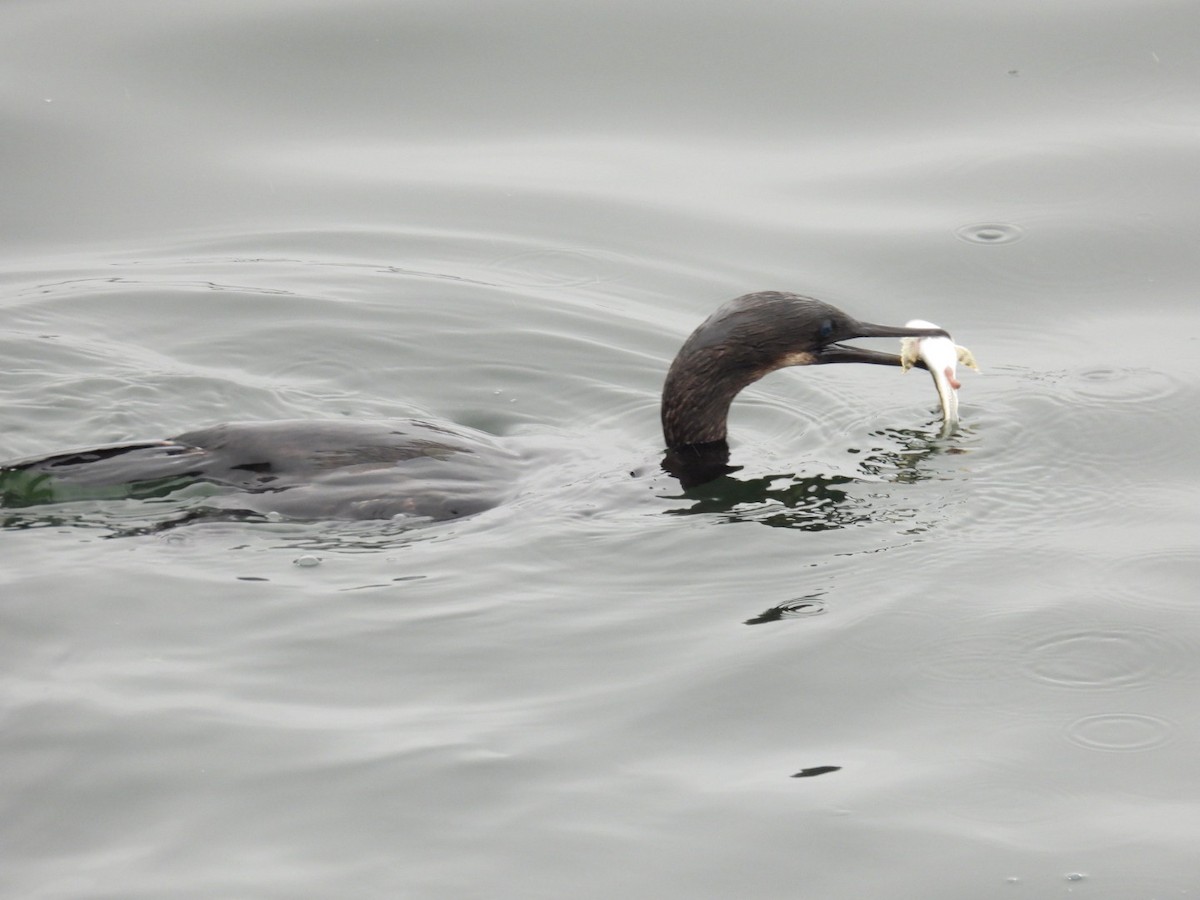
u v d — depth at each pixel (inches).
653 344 597.6
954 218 661.9
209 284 633.6
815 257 644.7
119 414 537.0
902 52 767.7
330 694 366.0
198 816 321.7
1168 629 400.5
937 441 520.1
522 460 494.3
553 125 735.7
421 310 619.2
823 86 749.3
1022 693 373.4
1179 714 364.5
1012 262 635.5
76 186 691.4
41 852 310.8
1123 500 476.4
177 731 347.9
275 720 354.0
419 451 476.1
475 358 589.6
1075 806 331.0
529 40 781.3
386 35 781.3
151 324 605.6
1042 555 440.8
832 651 389.4
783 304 502.6
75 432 523.8
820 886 305.6
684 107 742.5
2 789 327.9
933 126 719.7
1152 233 644.7
